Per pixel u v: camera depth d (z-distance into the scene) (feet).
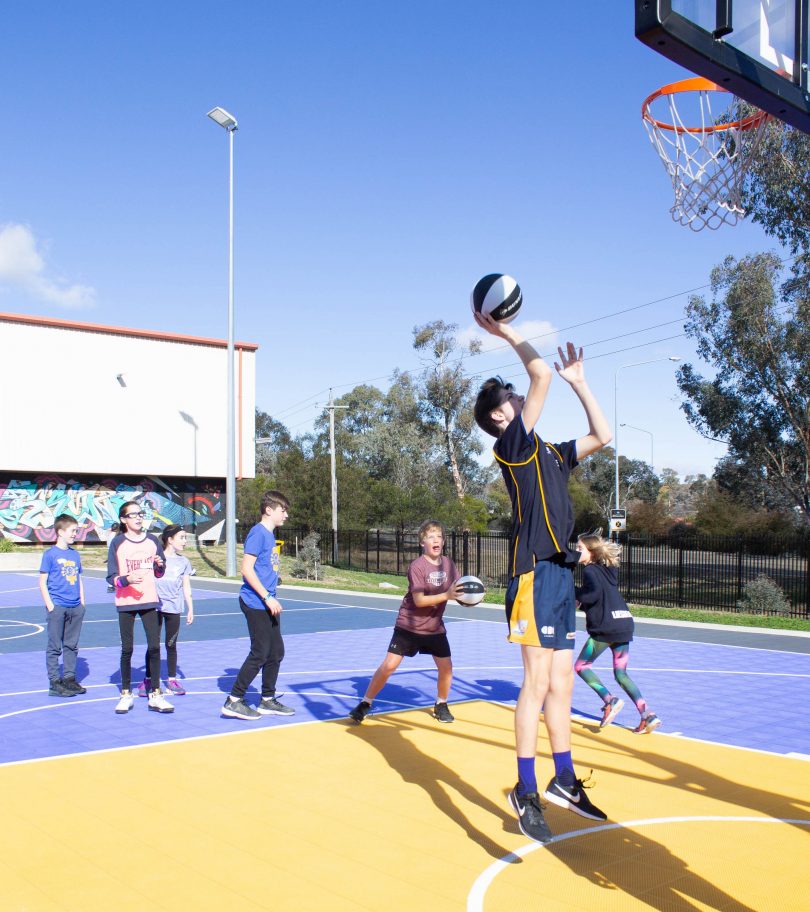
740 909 13.47
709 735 25.99
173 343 137.80
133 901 13.80
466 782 20.57
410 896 13.99
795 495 109.40
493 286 14.35
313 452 156.97
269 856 15.78
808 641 49.29
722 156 21.85
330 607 67.05
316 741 24.56
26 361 124.57
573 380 15.44
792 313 100.73
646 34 11.59
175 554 32.58
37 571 106.11
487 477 230.48
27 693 31.76
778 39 13.28
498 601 73.26
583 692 33.19
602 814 15.46
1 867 15.23
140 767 21.72
